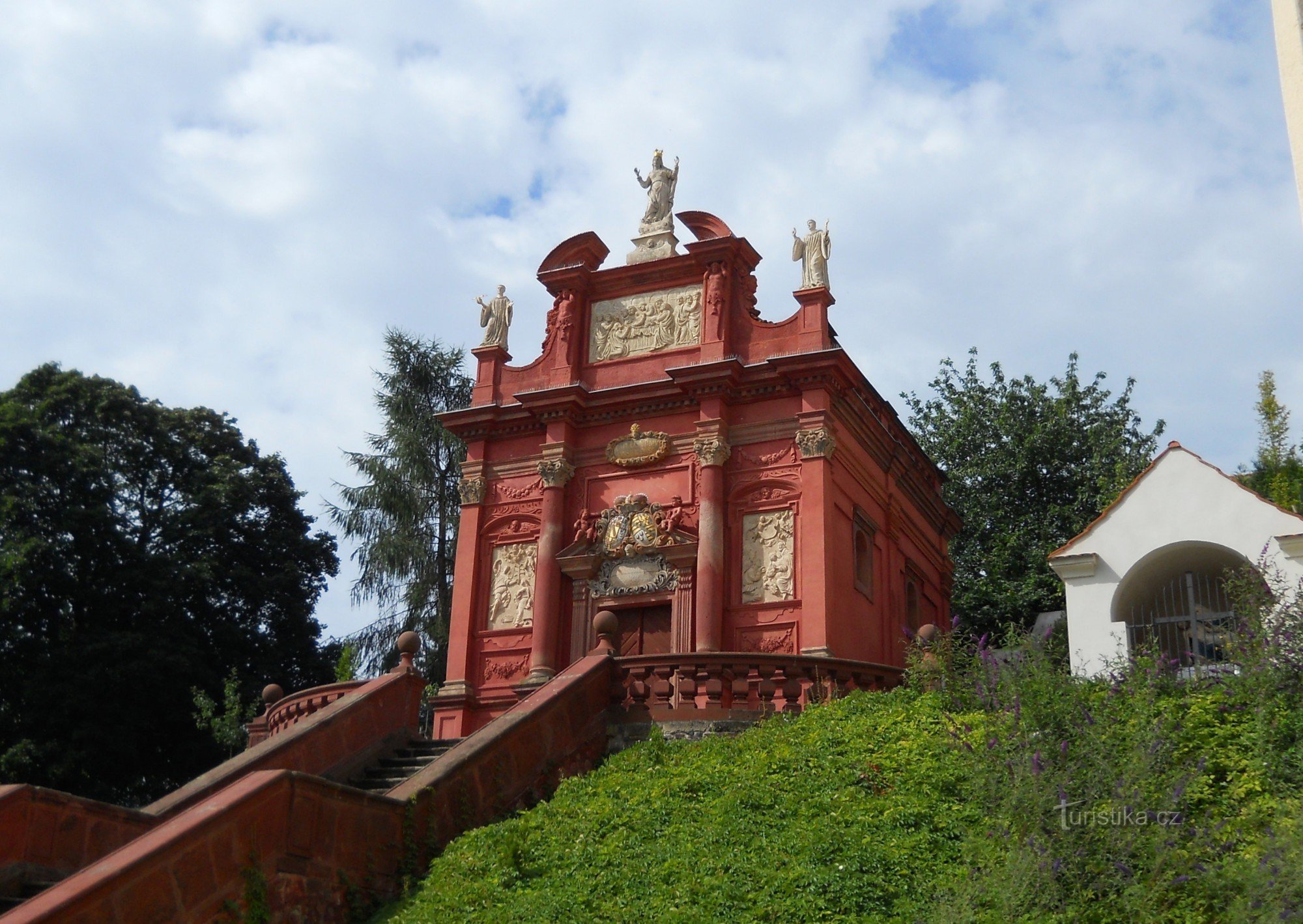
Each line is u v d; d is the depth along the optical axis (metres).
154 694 40.41
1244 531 20.84
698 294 31.44
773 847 15.40
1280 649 16.75
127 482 44.34
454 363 48.50
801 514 28.55
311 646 45.34
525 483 31.72
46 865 15.37
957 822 15.41
